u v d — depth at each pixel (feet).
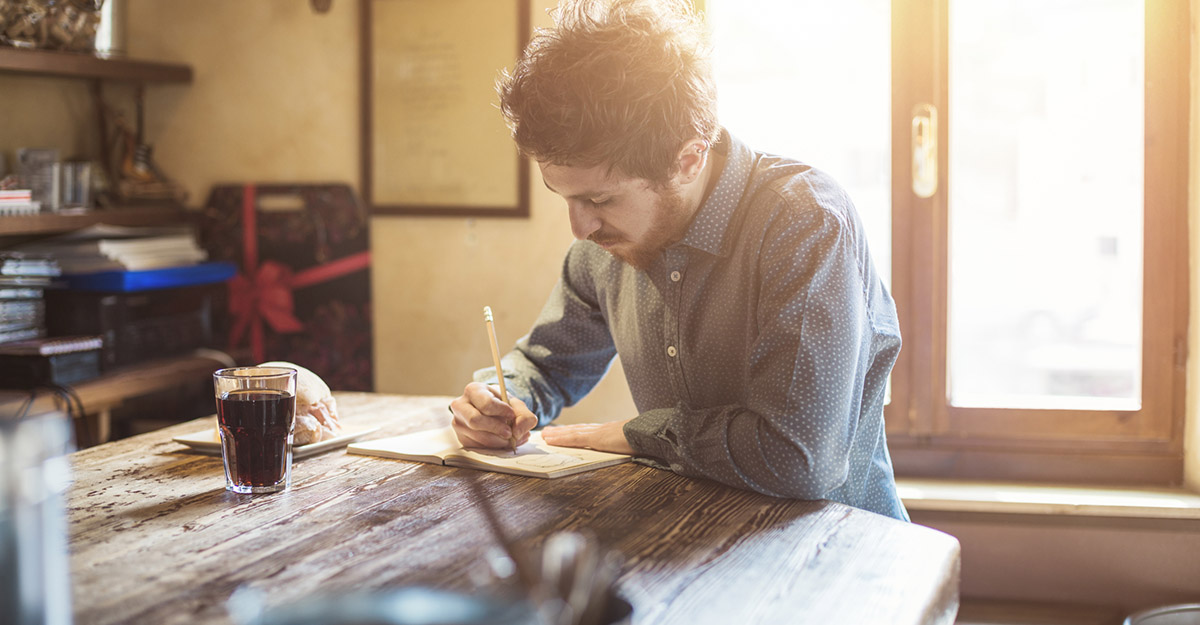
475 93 9.00
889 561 3.09
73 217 8.46
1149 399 8.07
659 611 2.65
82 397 7.51
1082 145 8.21
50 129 9.36
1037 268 8.41
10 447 2.17
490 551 3.10
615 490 3.86
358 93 9.33
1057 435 8.23
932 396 8.39
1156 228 7.93
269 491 3.80
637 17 3.76
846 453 3.92
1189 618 6.92
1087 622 7.54
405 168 9.23
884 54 8.36
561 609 2.04
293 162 9.55
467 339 9.23
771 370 3.91
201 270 8.95
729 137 4.34
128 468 4.25
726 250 4.28
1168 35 7.77
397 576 2.86
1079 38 8.11
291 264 9.59
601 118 3.62
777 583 2.89
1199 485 7.81
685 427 4.11
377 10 9.17
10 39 8.09
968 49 8.26
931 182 8.21
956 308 8.51
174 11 9.72
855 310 3.97
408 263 9.34
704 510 3.61
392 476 4.09
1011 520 7.71
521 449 4.49
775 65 8.56
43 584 2.21
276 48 9.51
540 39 3.86
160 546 3.16
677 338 4.47
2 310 7.69
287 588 2.77
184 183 9.84
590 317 5.31
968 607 7.73
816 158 8.57
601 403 8.76
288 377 3.86
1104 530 7.58
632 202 3.96
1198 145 7.72
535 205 8.95
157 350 8.75
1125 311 8.29
